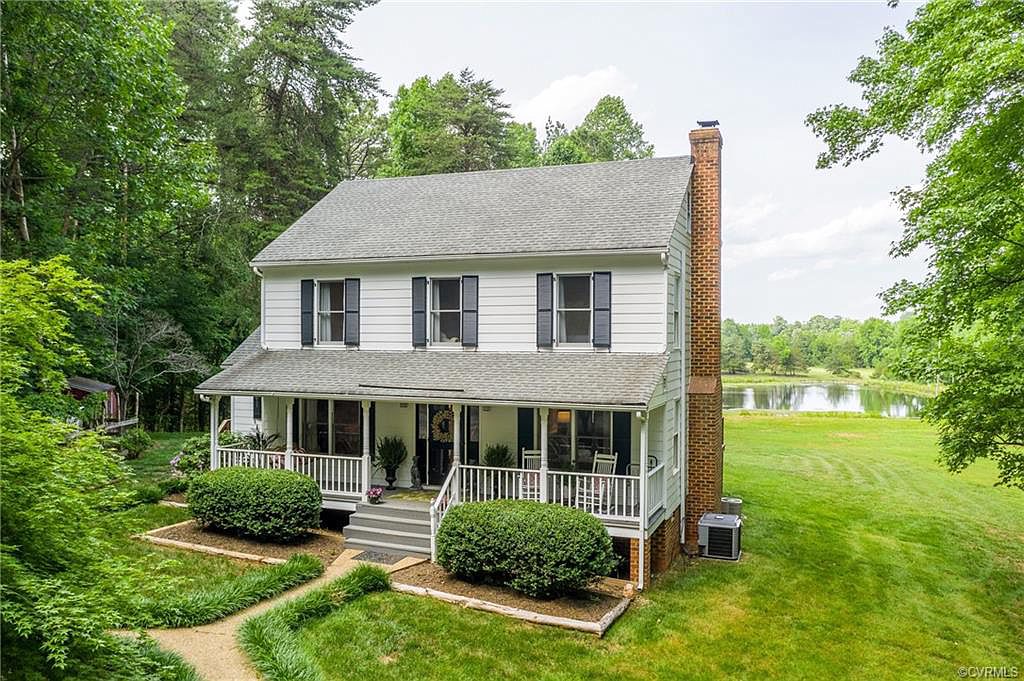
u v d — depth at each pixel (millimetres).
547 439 13000
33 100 14539
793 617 10617
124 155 16531
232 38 30141
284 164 28047
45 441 5418
